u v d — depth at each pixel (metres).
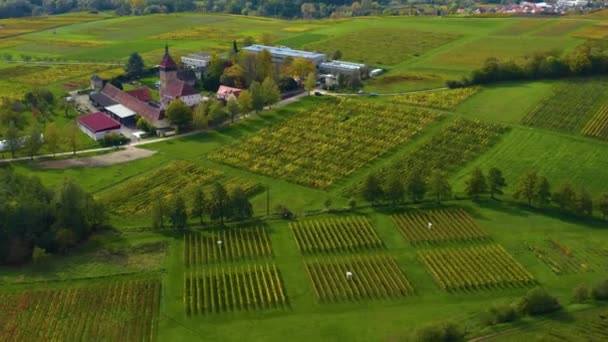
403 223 151.25
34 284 126.44
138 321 115.19
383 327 112.88
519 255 137.00
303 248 140.25
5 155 196.00
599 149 193.88
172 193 169.00
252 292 124.19
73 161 191.50
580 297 117.44
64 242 137.88
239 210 151.50
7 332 111.75
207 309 118.88
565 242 141.88
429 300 121.75
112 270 131.75
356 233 147.00
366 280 128.38
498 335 108.25
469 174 179.00
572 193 153.75
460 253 138.00
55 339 110.06
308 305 120.62
